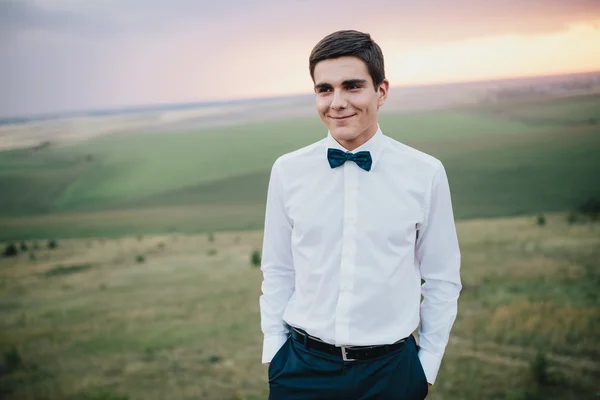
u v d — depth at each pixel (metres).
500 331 4.16
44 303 5.20
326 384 1.35
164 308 4.98
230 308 5.02
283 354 1.47
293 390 1.40
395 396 1.33
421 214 1.32
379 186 1.32
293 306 1.44
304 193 1.38
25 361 4.42
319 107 1.30
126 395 4.03
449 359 3.94
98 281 5.45
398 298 1.32
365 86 1.26
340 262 1.33
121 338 4.63
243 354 4.43
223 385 4.06
